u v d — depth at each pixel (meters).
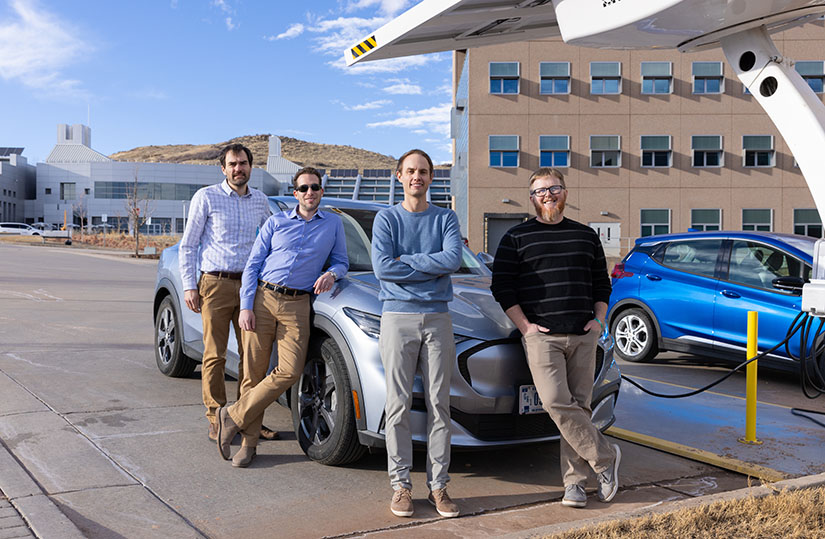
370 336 3.77
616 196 35.47
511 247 3.64
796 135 4.02
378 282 4.25
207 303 4.43
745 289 7.06
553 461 4.36
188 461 4.08
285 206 5.24
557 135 35.22
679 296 7.67
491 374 3.74
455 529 3.25
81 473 3.76
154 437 4.48
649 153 35.34
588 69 35.16
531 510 3.54
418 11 4.38
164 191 90.31
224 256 4.43
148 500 3.46
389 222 3.49
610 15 4.03
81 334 8.75
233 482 3.78
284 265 4.02
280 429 4.83
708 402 6.09
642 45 4.39
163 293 6.33
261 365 4.17
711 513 3.31
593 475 4.06
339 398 3.91
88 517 3.21
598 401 4.12
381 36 4.70
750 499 3.47
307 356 4.24
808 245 6.78
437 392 3.43
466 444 3.68
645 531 3.11
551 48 35.09
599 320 3.62
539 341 3.54
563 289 3.53
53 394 5.46
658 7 3.78
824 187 3.94
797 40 33.81
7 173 93.56
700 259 7.66
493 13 4.48
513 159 35.25
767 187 35.31
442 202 87.38
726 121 35.28
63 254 34.88
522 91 35.16
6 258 27.38
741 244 7.31
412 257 3.39
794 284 6.18
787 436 5.01
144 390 5.72
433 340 3.44
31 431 4.45
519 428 3.81
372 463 4.18
